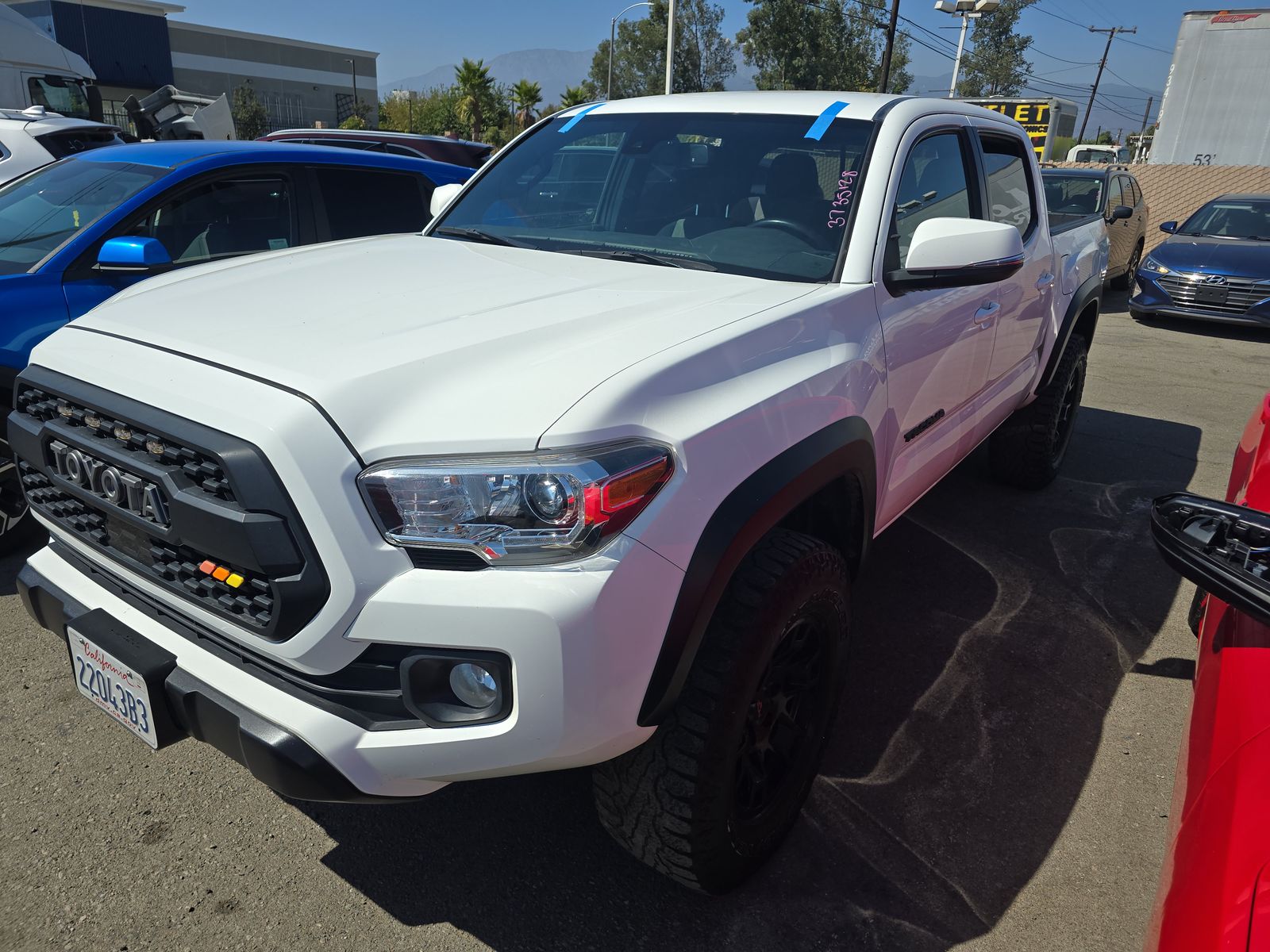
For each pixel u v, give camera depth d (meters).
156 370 1.79
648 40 58.97
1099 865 2.27
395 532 1.56
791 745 2.20
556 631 1.52
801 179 2.67
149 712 1.79
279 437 1.54
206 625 1.75
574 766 1.68
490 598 1.53
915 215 2.77
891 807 2.44
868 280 2.44
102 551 1.92
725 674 1.79
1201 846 1.22
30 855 2.16
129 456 1.76
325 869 2.17
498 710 1.59
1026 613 3.53
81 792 2.38
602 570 1.57
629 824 1.92
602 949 1.97
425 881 2.14
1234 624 1.60
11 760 2.48
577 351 1.80
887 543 4.14
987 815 2.43
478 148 9.63
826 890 2.15
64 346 2.04
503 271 2.44
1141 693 3.03
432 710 1.62
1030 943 2.03
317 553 1.55
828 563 2.03
